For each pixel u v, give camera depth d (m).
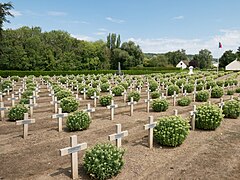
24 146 7.98
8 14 24.33
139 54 73.38
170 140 7.70
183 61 104.81
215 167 6.50
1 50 35.09
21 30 65.19
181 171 6.23
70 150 5.63
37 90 18.77
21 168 6.41
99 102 15.91
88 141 8.48
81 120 9.58
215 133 9.49
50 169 6.34
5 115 12.35
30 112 12.27
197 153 7.43
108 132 9.55
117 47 82.00
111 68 71.62
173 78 31.17
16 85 25.59
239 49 95.50
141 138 8.81
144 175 5.99
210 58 104.81
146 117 12.23
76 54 65.19
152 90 22.42
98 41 84.69
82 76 33.97
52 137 8.89
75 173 5.79
